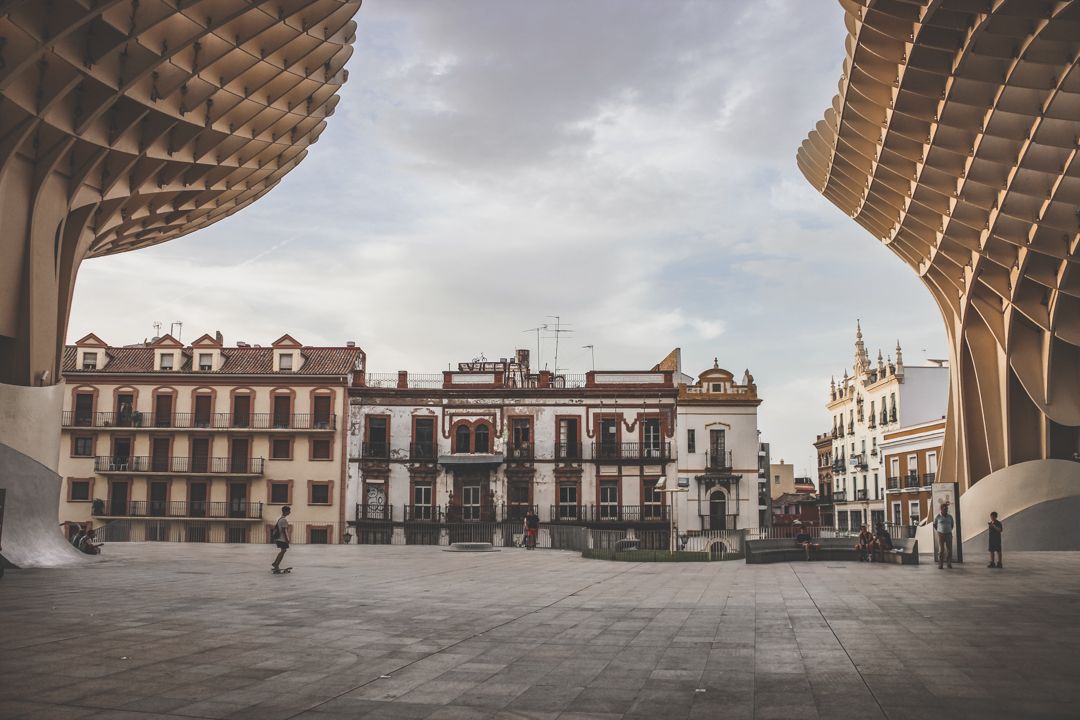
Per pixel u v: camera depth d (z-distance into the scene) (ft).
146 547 117.19
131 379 186.91
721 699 24.88
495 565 86.33
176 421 185.68
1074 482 108.99
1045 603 48.85
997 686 26.58
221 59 79.20
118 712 22.94
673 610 46.03
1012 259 100.99
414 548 126.82
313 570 75.97
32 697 24.58
